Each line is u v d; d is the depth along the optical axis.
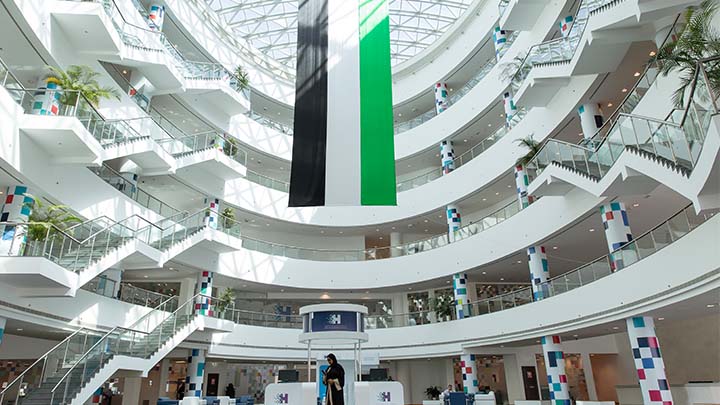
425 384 24.23
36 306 11.75
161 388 21.27
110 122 13.93
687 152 7.64
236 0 27.88
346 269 24.38
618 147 10.62
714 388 13.58
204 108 22.22
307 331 12.16
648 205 13.98
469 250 21.19
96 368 12.09
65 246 11.16
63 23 13.72
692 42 7.87
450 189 23.31
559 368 15.66
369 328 22.97
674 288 10.45
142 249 14.34
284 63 33.56
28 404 10.33
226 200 22.12
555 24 17.64
